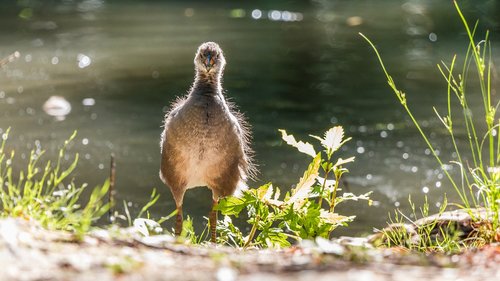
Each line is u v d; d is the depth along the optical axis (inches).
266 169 528.1
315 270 200.5
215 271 197.8
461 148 569.6
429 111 660.7
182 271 196.9
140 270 196.1
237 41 938.7
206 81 363.6
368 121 637.3
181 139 358.3
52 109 655.8
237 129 366.9
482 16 1059.9
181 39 943.7
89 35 959.6
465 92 716.0
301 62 838.5
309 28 1016.9
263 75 782.5
